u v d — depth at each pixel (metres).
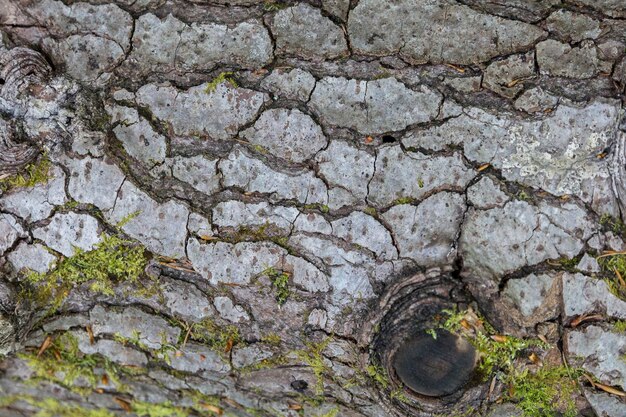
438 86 0.58
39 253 0.59
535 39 0.58
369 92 0.58
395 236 0.59
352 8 0.58
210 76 0.58
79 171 0.59
